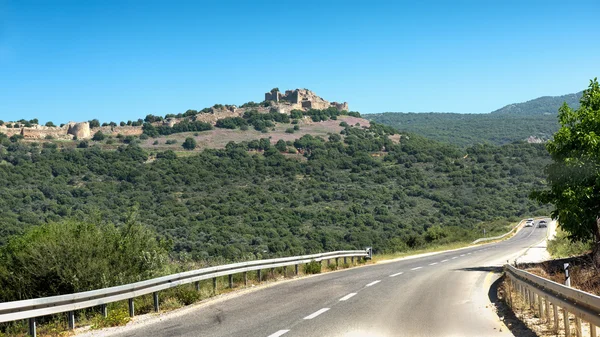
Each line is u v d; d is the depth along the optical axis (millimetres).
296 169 142875
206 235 71938
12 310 9953
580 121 21594
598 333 9383
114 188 112562
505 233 78188
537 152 158500
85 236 15250
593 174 20422
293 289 17656
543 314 11367
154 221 83250
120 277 14758
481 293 16109
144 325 11539
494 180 132500
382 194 114062
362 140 176500
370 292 16344
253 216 87000
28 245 15188
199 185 120500
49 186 103875
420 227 88125
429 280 20156
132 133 188875
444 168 143375
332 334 9797
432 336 9578
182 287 16125
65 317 13148
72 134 176250
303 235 77250
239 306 13969
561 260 23969
